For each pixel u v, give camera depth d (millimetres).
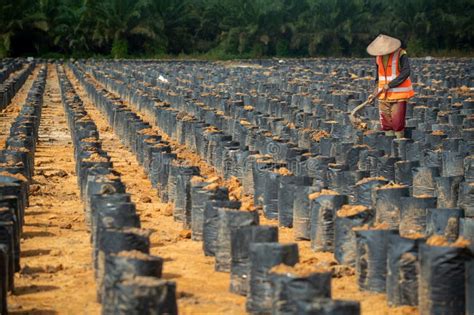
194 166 17625
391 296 11086
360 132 24422
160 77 47719
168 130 28875
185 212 15336
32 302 11203
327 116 30375
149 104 34375
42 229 15445
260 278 10695
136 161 24047
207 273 12664
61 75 56844
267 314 10680
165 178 18188
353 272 12547
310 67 63156
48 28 91000
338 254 12977
